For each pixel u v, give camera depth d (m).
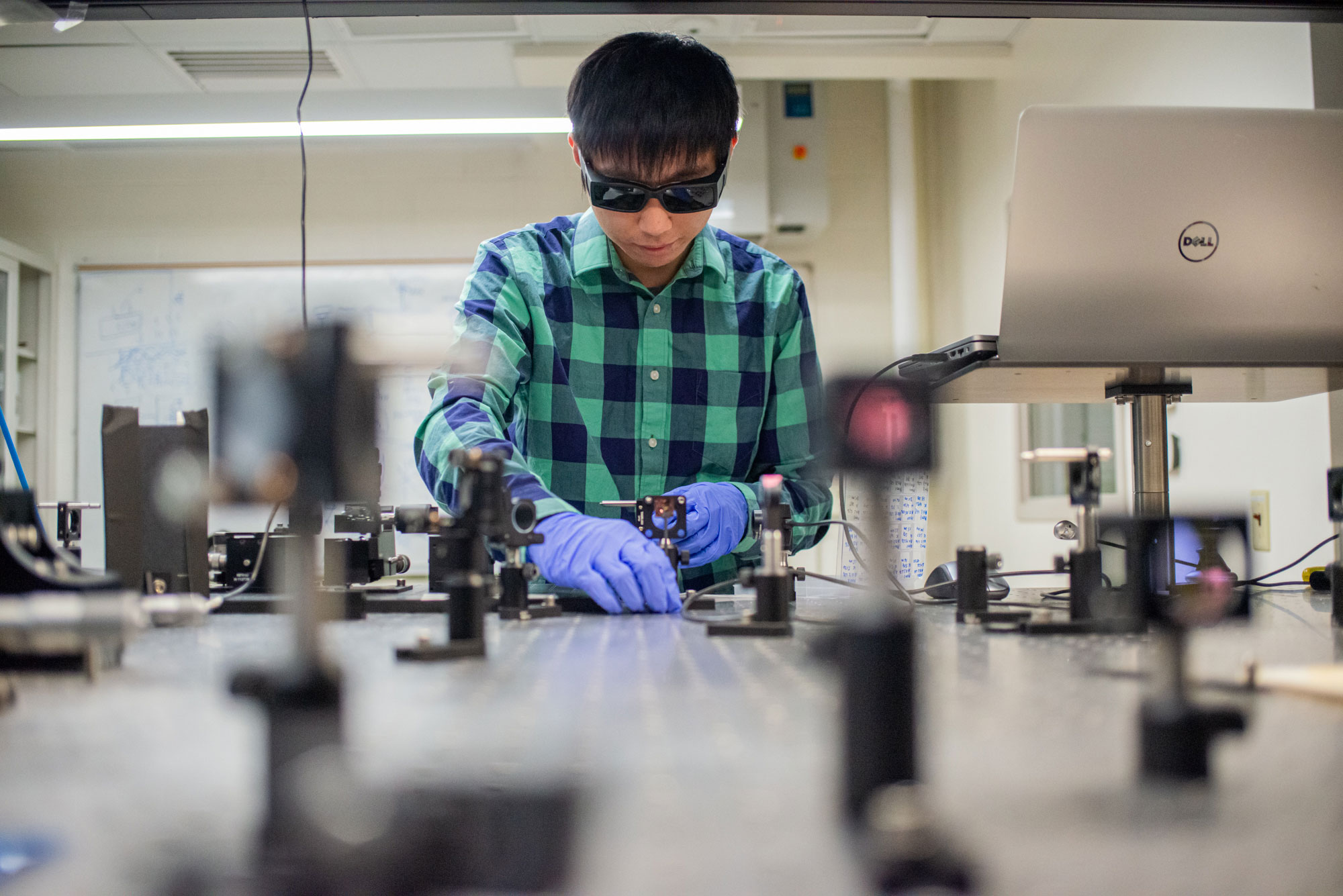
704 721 0.46
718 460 1.61
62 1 1.36
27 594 0.64
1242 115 1.00
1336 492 0.85
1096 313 1.03
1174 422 2.38
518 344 1.45
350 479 0.42
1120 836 0.31
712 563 1.55
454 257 4.05
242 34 3.17
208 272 3.99
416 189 4.05
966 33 3.21
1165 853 0.30
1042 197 1.00
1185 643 0.38
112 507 0.92
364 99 2.28
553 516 1.11
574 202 4.07
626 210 1.27
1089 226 1.01
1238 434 2.09
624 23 3.07
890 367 0.41
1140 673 0.58
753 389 1.64
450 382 1.30
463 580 0.68
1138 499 1.16
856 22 3.10
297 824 0.33
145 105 2.26
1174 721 0.36
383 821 0.33
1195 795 0.35
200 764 0.40
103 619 0.49
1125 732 0.43
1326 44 1.83
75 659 0.59
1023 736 0.43
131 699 0.53
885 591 0.36
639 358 1.58
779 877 0.29
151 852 0.31
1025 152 0.99
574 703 0.50
